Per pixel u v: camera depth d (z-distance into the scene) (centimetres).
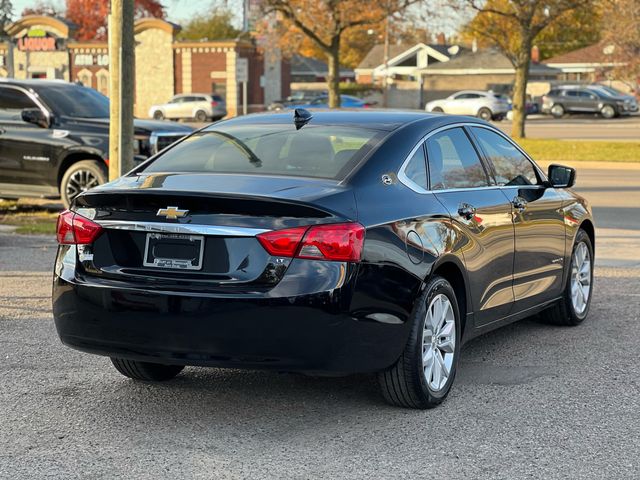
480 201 614
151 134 1413
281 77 6738
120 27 1246
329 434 506
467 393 584
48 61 6209
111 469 455
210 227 491
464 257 579
